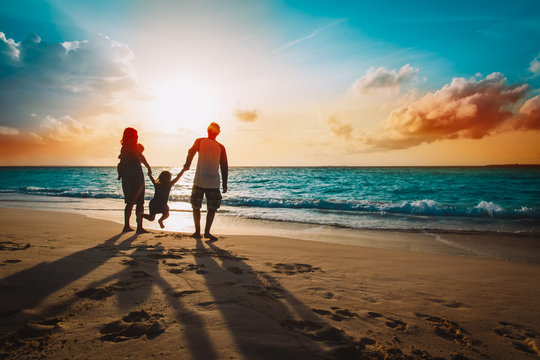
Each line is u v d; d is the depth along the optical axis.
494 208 9.80
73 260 2.93
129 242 4.08
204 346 1.43
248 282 2.55
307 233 6.30
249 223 7.57
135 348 1.38
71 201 12.55
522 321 2.08
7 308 1.77
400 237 6.04
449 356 1.55
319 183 31.44
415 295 2.54
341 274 3.09
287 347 1.47
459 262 3.87
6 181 38.88
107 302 1.93
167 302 1.98
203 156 4.80
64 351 1.33
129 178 4.91
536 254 4.75
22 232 4.60
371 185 28.80
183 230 6.05
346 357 1.44
